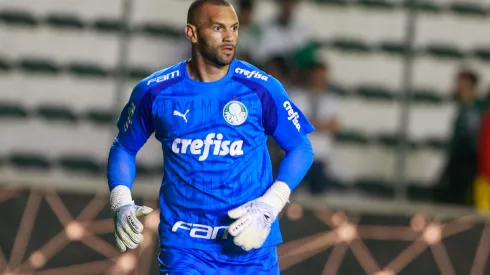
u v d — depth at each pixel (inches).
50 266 746.8
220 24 419.5
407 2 985.5
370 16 1147.3
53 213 752.3
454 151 932.0
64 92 1059.3
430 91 1121.4
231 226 410.6
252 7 1017.5
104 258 749.9
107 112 1056.8
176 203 439.2
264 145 444.5
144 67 1066.1
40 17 1095.6
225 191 432.5
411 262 776.3
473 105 936.3
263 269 449.1
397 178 935.7
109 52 1086.4
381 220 777.6
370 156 1055.6
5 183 751.7
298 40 999.0
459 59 1139.9
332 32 1138.0
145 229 753.0
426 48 1144.2
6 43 1073.5
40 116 1035.9
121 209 437.1
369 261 771.4
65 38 1082.7
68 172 995.9
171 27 1107.9
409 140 1076.5
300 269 761.0
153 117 434.6
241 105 427.2
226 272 444.5
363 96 1095.6
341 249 768.9
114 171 452.8
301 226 765.9
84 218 754.2
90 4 1109.7
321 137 941.8
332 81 1109.1
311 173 936.3
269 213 420.8
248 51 980.6
